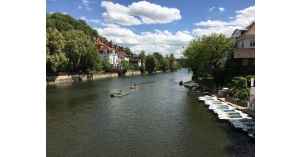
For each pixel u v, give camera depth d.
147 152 16.00
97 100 37.75
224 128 21.06
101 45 121.19
